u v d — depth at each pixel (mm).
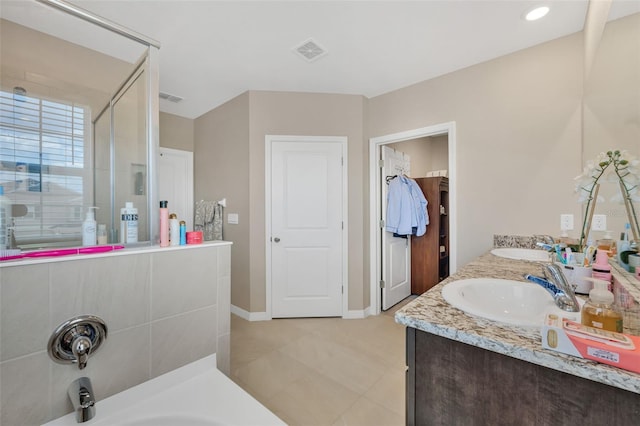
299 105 2799
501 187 2098
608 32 1218
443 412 743
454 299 867
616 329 605
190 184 3533
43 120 1703
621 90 1093
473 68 2240
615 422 523
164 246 1337
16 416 914
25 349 931
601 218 1236
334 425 1438
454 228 2303
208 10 1675
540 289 1004
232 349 2191
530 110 1985
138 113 1641
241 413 1090
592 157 1466
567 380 572
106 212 1805
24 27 1674
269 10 1671
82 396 983
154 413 1085
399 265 3330
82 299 1048
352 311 2834
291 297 2826
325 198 2834
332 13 1691
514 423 638
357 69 2350
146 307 1220
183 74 2453
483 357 678
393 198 3020
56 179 1705
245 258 2836
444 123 2389
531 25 1773
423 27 1808
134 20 1758
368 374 1866
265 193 2785
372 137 2900
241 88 2730
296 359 2047
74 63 1848
